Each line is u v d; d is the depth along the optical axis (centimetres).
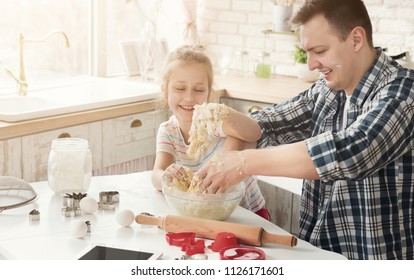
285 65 444
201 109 214
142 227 195
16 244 179
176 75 246
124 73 441
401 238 203
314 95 236
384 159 185
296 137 243
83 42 411
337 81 201
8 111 340
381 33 401
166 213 206
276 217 350
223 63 446
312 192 224
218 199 194
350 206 204
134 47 429
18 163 291
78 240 183
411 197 203
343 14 193
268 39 446
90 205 203
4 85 365
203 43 463
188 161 247
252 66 455
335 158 180
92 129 325
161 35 455
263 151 191
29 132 292
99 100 331
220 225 185
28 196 213
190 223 187
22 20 370
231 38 457
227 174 193
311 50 198
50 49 389
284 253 179
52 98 361
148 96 356
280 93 369
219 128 230
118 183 239
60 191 223
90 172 228
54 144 227
